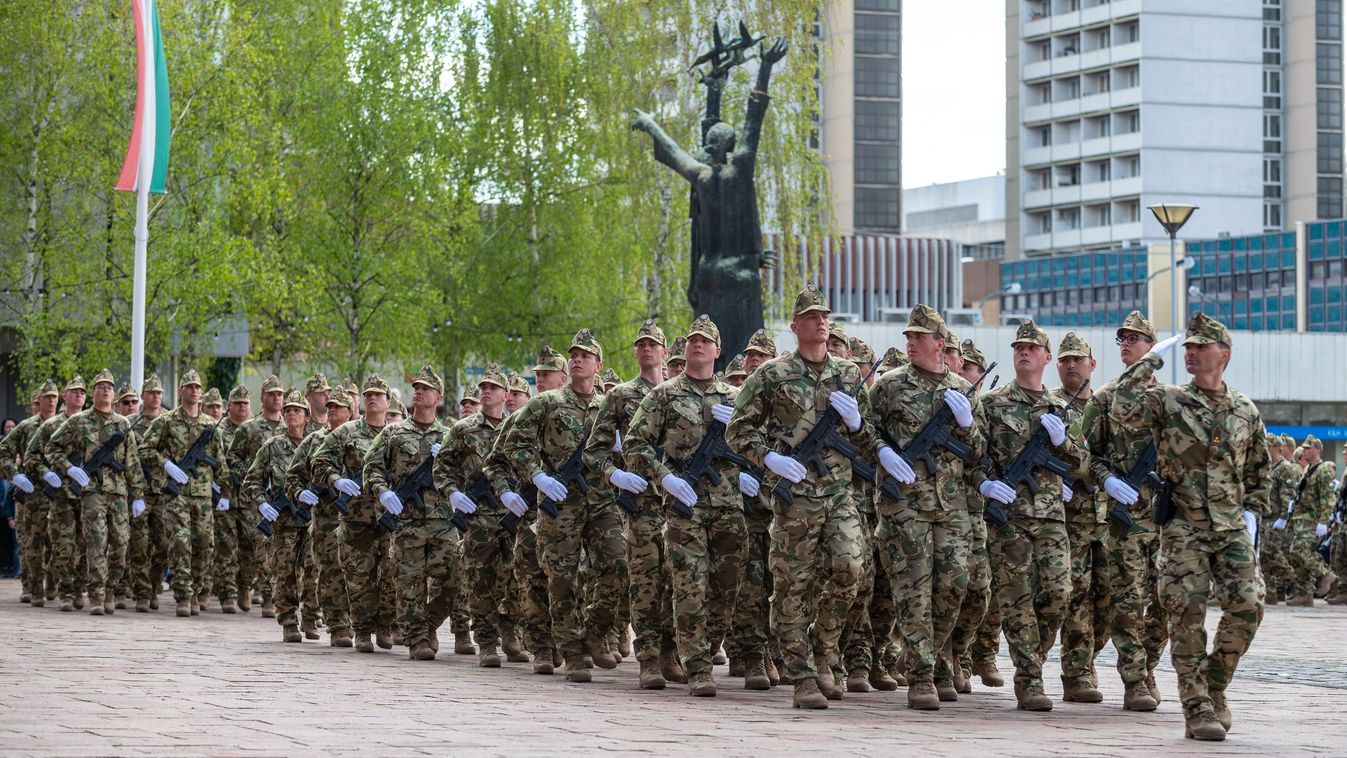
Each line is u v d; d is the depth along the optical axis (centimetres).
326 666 1323
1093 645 1178
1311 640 1781
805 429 1068
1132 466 1130
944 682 1146
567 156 4638
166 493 2020
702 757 773
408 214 4394
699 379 1171
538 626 1321
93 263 3719
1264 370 6256
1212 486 959
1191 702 938
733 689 1194
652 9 4581
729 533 1154
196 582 2059
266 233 4228
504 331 4641
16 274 3797
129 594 2227
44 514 2128
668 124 4512
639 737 858
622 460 1256
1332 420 6334
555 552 1248
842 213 14012
